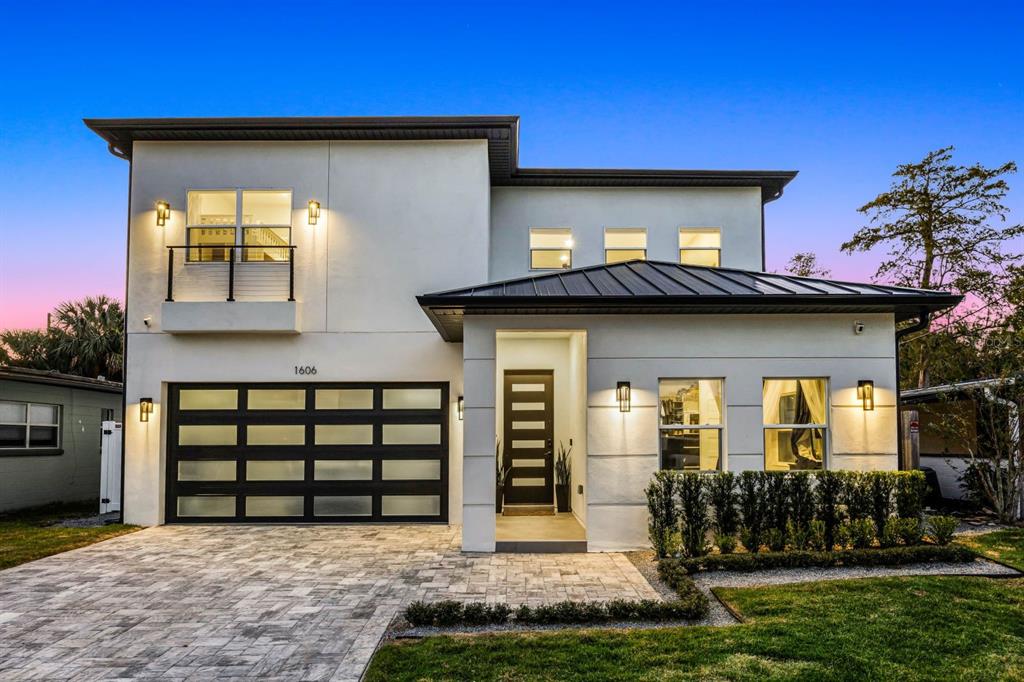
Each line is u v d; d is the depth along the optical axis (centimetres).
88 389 1343
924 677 376
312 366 992
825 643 425
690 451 795
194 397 1001
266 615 527
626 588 602
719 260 1166
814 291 781
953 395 980
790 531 684
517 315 793
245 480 985
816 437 802
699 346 796
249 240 1014
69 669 415
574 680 378
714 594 555
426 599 570
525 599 568
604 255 1155
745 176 1148
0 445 1132
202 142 1021
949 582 564
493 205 1161
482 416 780
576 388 927
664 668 392
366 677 389
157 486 970
